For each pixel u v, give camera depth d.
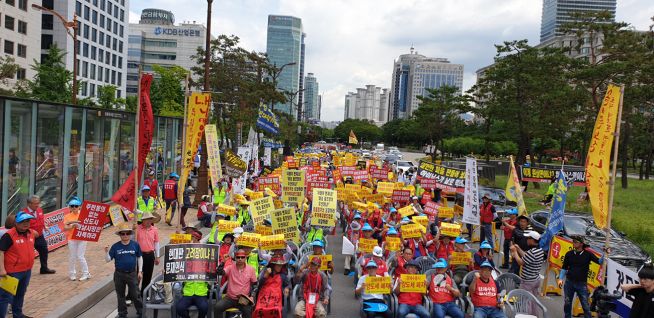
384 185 22.62
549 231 12.96
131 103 58.69
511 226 15.27
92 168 19.09
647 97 31.88
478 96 42.69
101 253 14.36
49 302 10.15
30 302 10.12
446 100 63.12
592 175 11.74
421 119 64.00
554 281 14.17
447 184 21.16
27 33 58.00
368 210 16.62
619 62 30.50
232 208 14.91
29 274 9.12
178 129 30.77
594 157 11.71
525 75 34.56
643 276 7.24
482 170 40.50
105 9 85.12
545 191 37.41
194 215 22.30
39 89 41.50
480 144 68.88
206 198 20.23
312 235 14.43
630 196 34.81
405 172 36.94
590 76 31.06
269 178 21.38
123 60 93.81
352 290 12.58
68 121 17.25
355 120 160.38
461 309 10.01
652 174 70.25
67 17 72.44
